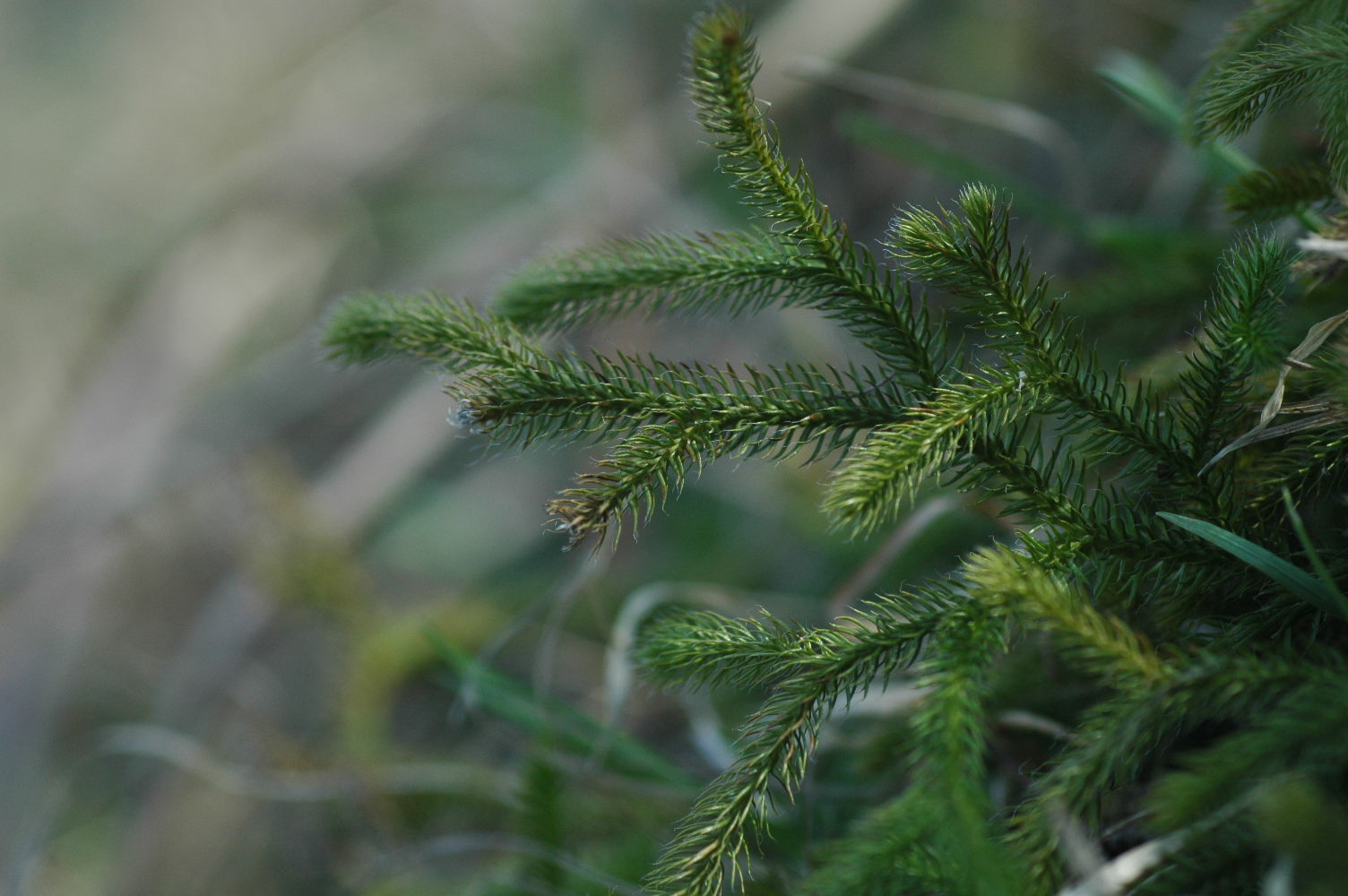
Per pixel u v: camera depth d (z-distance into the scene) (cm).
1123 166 78
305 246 123
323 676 80
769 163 43
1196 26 76
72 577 101
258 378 113
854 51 97
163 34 166
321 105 151
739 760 42
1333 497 44
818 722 42
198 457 108
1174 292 51
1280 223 48
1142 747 42
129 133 163
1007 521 48
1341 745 40
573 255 46
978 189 43
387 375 107
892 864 41
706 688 55
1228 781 40
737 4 106
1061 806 41
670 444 42
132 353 116
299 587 73
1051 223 60
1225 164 51
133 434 109
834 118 96
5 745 92
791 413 43
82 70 170
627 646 55
